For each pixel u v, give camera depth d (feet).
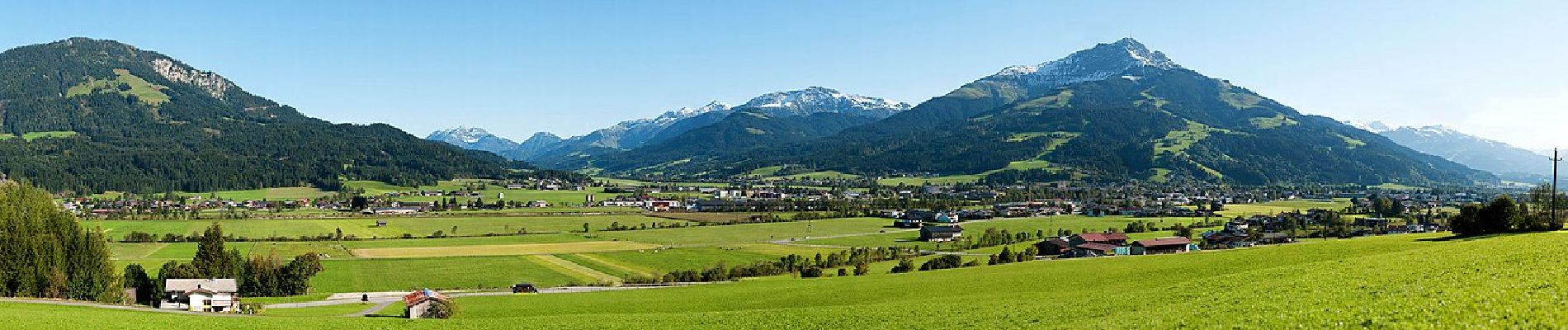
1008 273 294.87
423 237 598.34
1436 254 194.59
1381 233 550.36
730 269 431.43
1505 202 307.58
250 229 621.31
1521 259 155.74
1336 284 151.84
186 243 530.68
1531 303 99.76
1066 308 172.04
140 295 335.47
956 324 162.91
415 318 241.14
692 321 200.44
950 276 306.55
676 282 390.83
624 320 209.36
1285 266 214.48
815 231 650.43
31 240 295.89
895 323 174.40
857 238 600.39
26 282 290.35
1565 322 87.25
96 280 304.09
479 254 501.97
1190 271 244.01
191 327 197.16
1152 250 466.70
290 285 359.46
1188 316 129.49
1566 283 114.01
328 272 425.69
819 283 315.78
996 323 159.43
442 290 378.94
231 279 326.03
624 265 461.78
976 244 539.70
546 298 317.01
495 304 298.76
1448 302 108.27
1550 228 303.48
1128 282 231.30
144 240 542.57
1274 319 112.98
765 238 604.49
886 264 431.43
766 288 309.01
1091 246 481.46
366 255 493.36
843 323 180.75
